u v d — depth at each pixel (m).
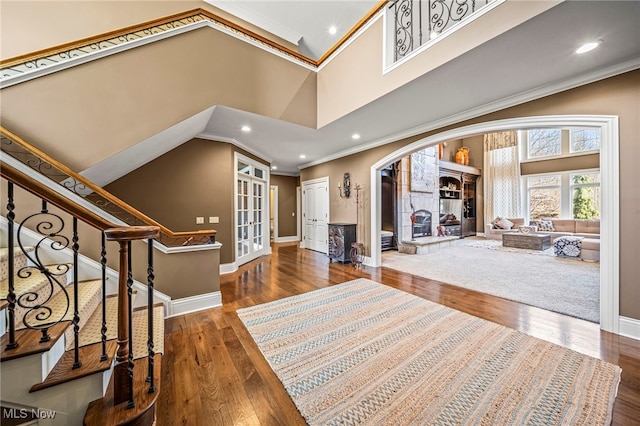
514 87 2.64
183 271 2.71
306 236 7.06
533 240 6.44
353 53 3.20
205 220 4.24
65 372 1.19
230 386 1.59
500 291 3.33
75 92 2.28
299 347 2.03
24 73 2.08
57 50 2.23
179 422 1.32
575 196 7.62
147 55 2.60
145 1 3.83
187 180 4.09
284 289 3.48
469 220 9.40
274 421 1.33
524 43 1.93
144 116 2.58
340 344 2.07
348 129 3.96
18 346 1.13
